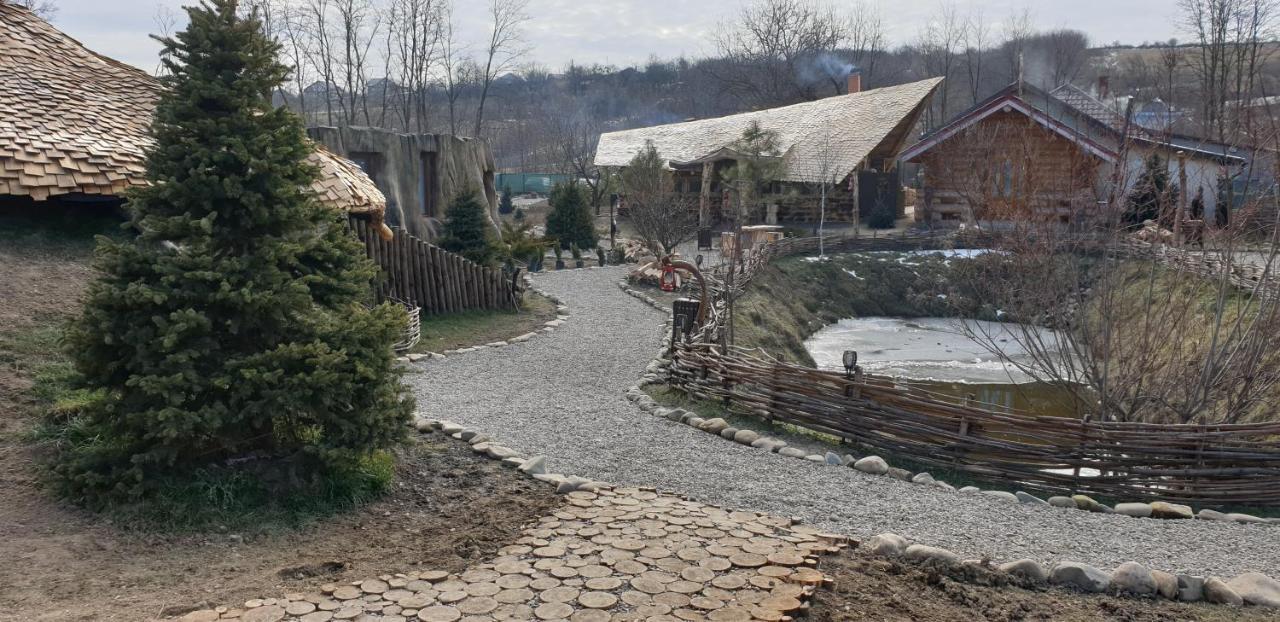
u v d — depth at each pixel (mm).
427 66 46406
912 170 57062
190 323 5309
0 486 5488
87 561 4648
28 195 9508
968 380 16922
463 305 16375
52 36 11695
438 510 5758
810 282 25203
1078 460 7957
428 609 4172
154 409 5262
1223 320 11883
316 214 6305
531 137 70500
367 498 5805
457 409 9125
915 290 25578
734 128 41906
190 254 5719
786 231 30812
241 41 5988
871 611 4371
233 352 5695
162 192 5672
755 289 21812
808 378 9031
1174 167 17984
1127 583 4926
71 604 4098
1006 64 64438
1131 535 6238
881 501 6672
